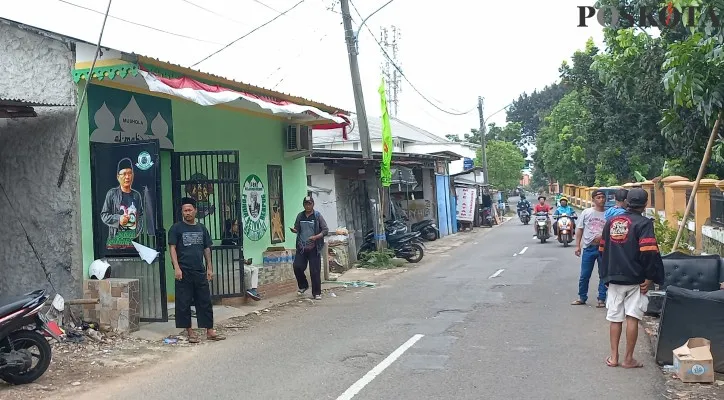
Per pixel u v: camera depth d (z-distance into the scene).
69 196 8.91
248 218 12.84
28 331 6.80
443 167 30.61
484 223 35.75
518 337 8.40
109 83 9.43
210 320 8.69
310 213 12.31
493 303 11.08
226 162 11.78
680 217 13.90
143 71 8.65
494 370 6.84
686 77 8.30
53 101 9.05
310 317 10.33
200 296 8.63
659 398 5.82
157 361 7.63
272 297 12.36
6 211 9.30
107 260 9.16
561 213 21.98
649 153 25.05
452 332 8.79
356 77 18.19
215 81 10.47
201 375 6.95
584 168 42.19
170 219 10.92
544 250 20.58
